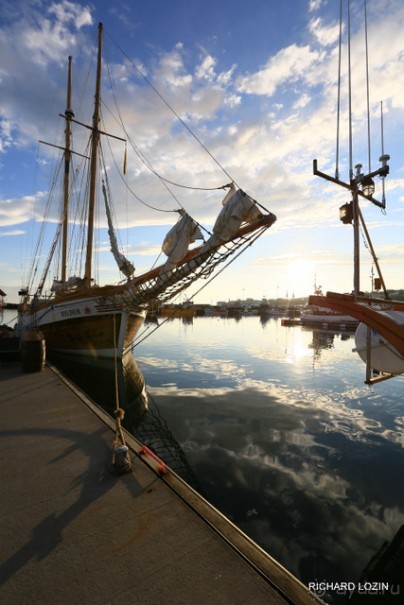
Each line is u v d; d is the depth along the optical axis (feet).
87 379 38.78
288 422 26.73
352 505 14.61
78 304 44.80
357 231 21.24
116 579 6.85
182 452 20.40
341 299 21.39
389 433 24.25
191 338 118.32
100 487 10.61
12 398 21.20
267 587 6.69
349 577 10.52
